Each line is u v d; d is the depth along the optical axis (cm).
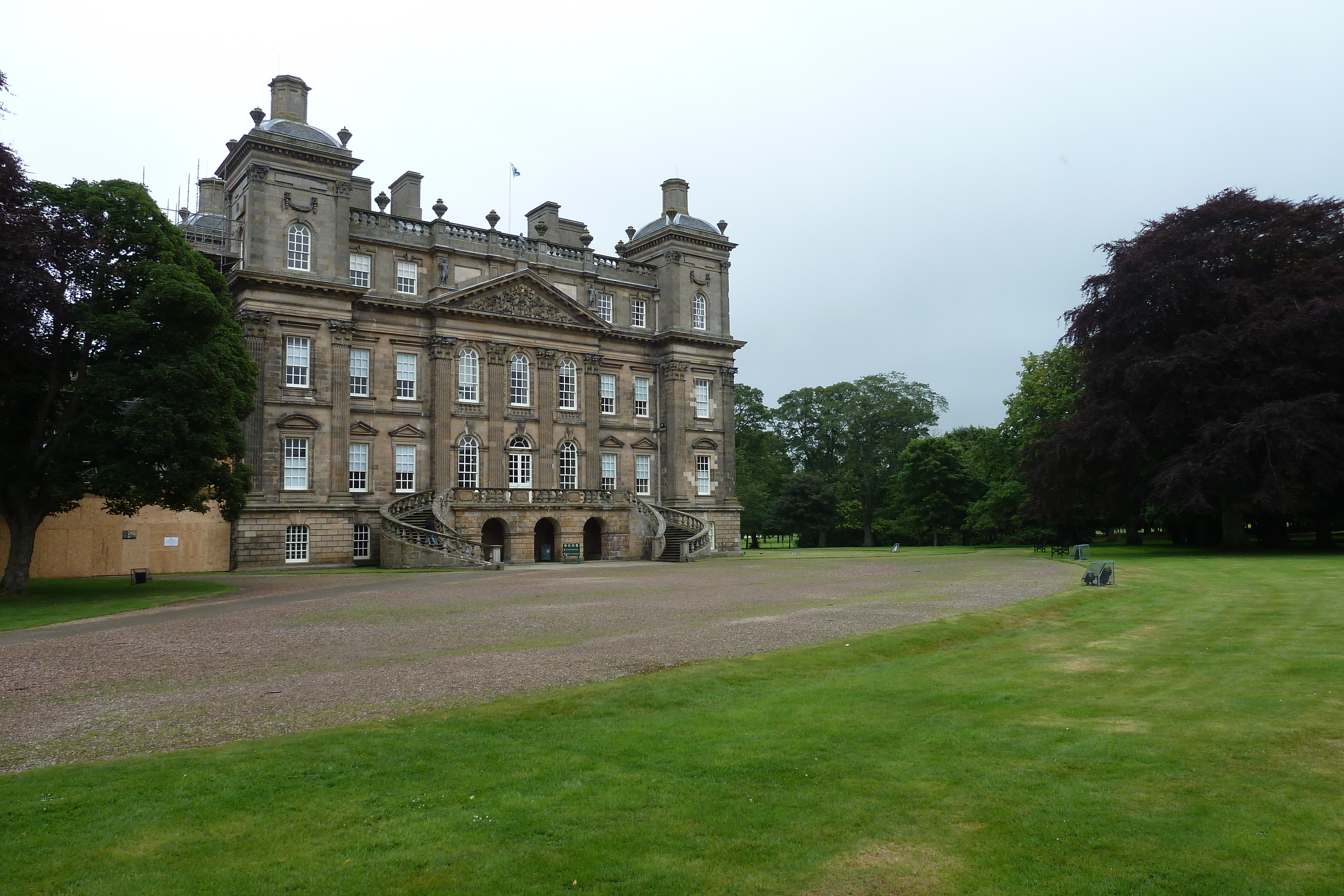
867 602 2595
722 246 6888
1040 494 5731
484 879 735
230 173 5303
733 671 1509
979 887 720
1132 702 1298
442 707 1276
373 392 5375
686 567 4731
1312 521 6206
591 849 790
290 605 2694
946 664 1639
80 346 3262
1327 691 1332
